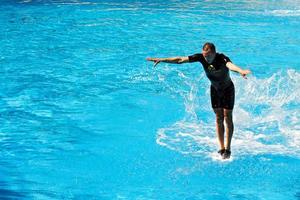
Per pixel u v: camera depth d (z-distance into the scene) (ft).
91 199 34.42
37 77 64.64
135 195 35.06
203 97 57.57
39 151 42.57
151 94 58.29
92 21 104.88
